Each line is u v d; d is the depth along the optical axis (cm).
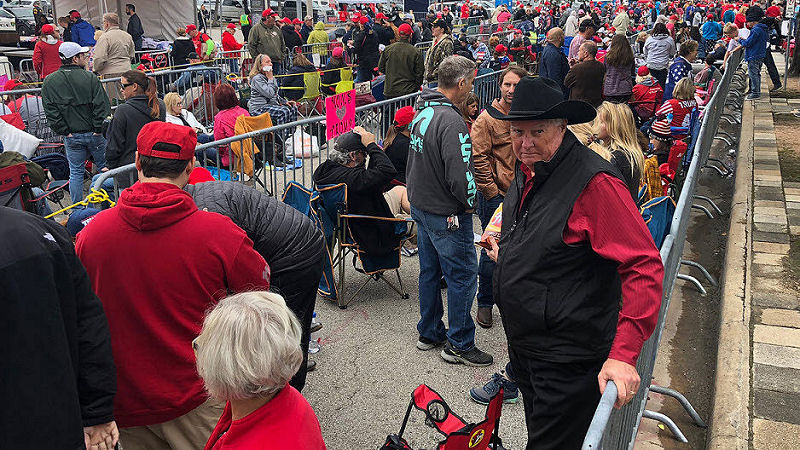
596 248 226
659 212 413
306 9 2720
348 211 484
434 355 441
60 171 728
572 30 2288
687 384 406
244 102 1096
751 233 599
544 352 245
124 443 255
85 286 201
